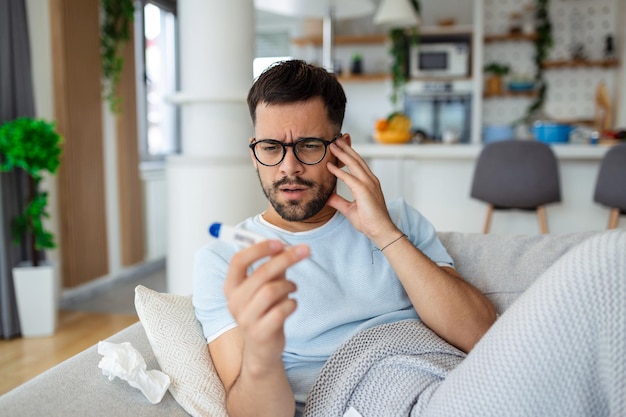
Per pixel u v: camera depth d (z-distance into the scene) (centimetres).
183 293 247
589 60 570
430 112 590
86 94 370
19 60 299
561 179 332
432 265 107
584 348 78
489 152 307
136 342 112
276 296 71
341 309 109
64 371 95
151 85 512
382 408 95
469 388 82
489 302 113
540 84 586
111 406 88
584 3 579
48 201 345
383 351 100
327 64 433
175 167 244
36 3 333
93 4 375
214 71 238
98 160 386
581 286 79
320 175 106
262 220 118
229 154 242
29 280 300
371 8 431
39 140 281
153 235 468
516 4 588
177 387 96
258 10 611
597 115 556
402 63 579
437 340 106
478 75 568
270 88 103
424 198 350
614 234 82
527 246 137
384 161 352
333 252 114
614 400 75
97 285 396
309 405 99
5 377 247
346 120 627
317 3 416
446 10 605
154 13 510
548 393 78
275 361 79
